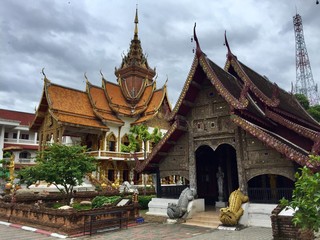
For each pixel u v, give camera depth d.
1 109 61.41
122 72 56.09
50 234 12.98
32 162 50.94
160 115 47.72
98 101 46.56
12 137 57.16
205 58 15.79
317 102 57.53
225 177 19.92
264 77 22.36
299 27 61.94
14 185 23.02
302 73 60.16
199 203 16.44
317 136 13.31
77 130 42.16
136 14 60.34
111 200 17.95
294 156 11.91
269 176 17.30
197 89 17.03
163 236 12.20
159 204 17.64
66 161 18.34
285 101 20.55
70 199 21.22
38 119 43.22
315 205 5.33
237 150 14.88
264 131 14.22
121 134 46.22
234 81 17.92
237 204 13.58
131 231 13.55
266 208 13.44
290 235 10.26
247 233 12.11
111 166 42.72
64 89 43.25
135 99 51.12
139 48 58.00
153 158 17.67
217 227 13.66
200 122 16.80
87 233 13.10
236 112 14.35
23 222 15.56
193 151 16.75
